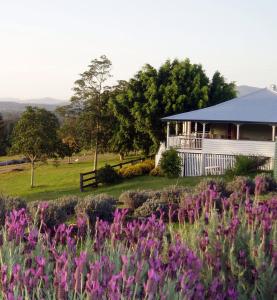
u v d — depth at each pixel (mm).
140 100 49188
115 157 73125
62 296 2973
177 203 15195
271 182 18406
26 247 4059
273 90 40656
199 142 36438
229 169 32062
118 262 3869
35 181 49781
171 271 3443
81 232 4621
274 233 5043
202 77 50875
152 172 36531
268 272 4332
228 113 36469
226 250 4926
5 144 95500
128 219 13469
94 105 51531
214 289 3711
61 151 50781
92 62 51312
